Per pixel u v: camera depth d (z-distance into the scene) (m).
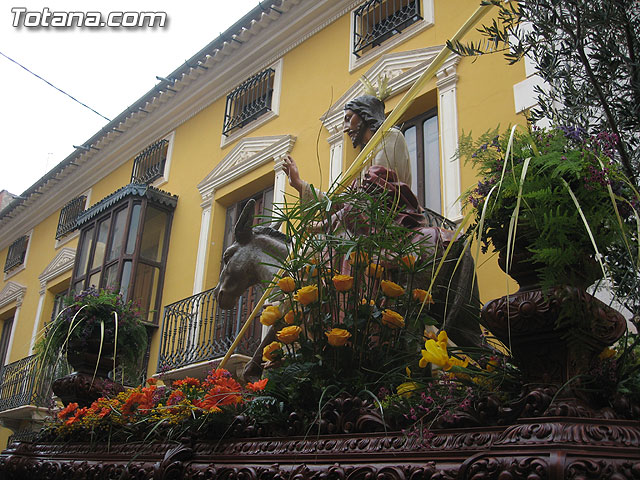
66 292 15.24
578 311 1.50
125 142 14.53
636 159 2.56
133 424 2.70
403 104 2.60
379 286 2.26
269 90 11.28
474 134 7.29
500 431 1.44
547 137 1.83
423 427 1.61
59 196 16.77
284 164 3.48
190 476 2.06
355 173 2.55
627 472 1.24
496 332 1.66
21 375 13.30
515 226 1.49
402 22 9.05
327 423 1.83
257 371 3.23
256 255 3.99
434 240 2.80
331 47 10.28
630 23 2.60
